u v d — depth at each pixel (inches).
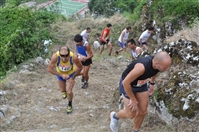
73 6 2181.3
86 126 209.5
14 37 391.9
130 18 573.6
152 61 139.6
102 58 434.9
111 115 181.6
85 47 268.7
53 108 242.8
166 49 232.5
